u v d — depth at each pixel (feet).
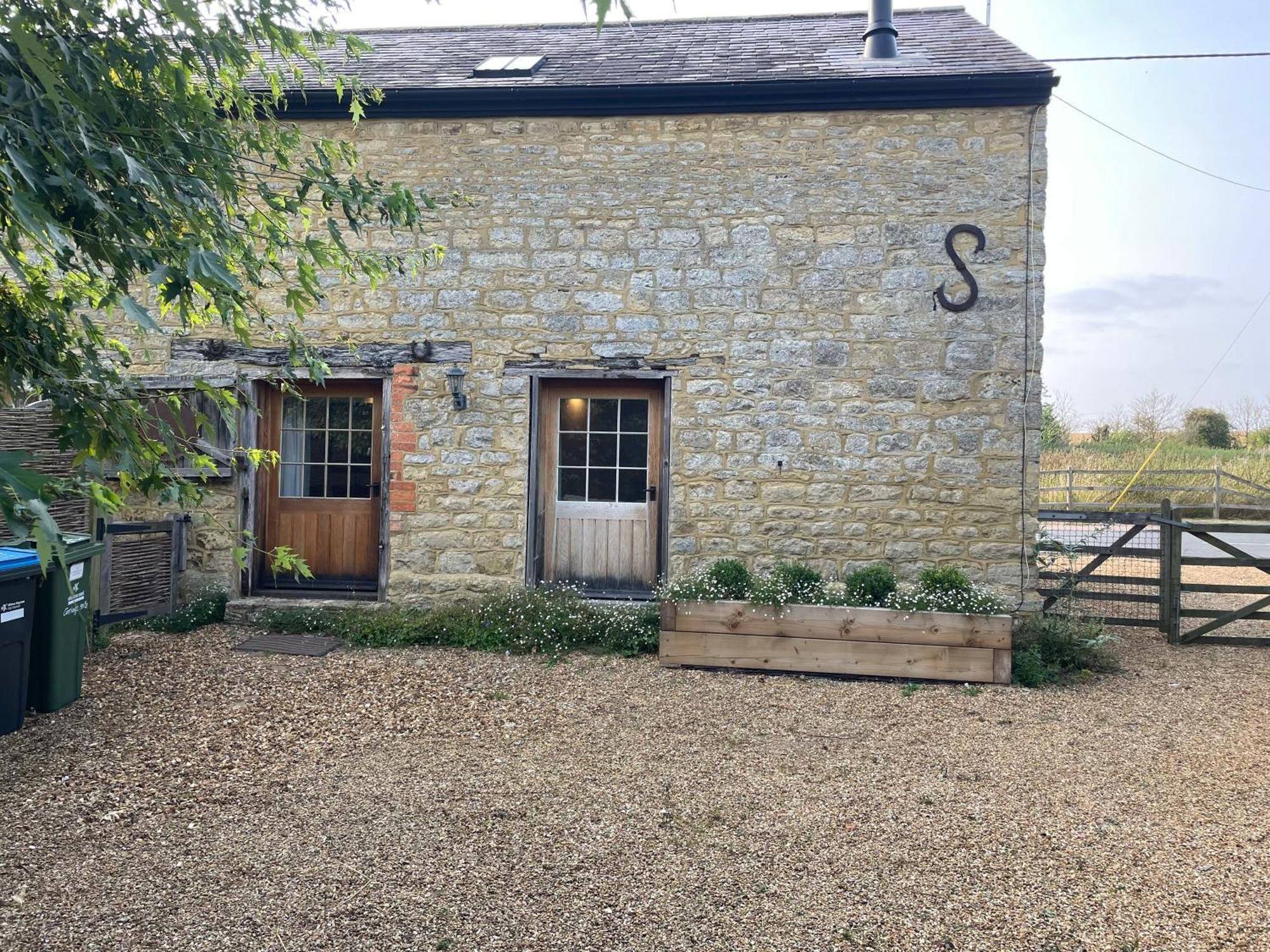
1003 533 18.95
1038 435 18.84
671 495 19.84
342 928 8.05
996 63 19.36
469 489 20.34
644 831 10.10
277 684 16.11
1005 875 9.08
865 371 19.33
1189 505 47.67
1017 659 16.74
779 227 19.53
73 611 14.60
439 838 9.89
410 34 26.50
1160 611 20.44
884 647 16.58
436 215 20.29
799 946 7.81
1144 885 8.88
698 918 8.25
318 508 21.56
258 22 8.57
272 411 21.56
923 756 12.69
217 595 20.76
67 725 13.91
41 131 6.29
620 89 19.34
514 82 20.08
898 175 19.20
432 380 20.40
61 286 8.86
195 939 7.88
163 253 7.16
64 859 9.45
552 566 20.97
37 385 7.24
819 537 19.45
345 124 20.34
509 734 13.55
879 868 9.24
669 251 19.80
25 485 4.70
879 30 20.83
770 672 16.96
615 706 14.97
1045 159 18.75
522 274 20.15
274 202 9.17
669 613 17.22
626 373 19.93
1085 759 12.58
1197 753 12.82
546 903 8.48
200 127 8.32
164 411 20.33
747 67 20.51
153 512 20.94
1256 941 7.88
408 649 18.56
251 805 10.86
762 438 19.61
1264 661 18.28
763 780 11.71
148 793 11.27
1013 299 18.92
